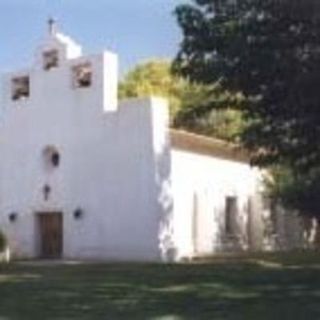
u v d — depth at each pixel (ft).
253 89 79.56
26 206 116.88
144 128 105.29
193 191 112.37
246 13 78.69
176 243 107.34
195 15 81.92
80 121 111.45
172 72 84.28
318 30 74.64
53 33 115.44
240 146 98.43
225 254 114.11
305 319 50.62
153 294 63.00
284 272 81.15
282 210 131.34
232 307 55.67
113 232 107.14
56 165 114.32
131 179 106.01
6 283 71.46
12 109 119.24
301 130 79.82
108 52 109.50
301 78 73.72
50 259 108.68
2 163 119.75
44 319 50.55
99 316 51.62
